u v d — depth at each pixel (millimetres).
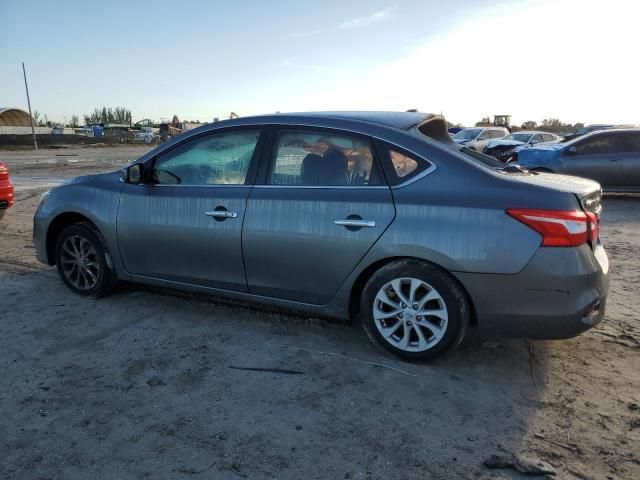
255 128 3951
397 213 3344
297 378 3334
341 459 2562
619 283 5332
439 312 3334
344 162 3609
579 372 3424
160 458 2566
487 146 21438
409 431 2785
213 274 4051
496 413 2951
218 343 3834
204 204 3992
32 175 18328
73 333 3994
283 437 2732
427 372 3398
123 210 4363
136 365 3500
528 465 2510
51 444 2668
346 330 4051
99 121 115812
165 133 58375
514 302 3146
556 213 3047
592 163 11367
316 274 3641
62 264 4824
